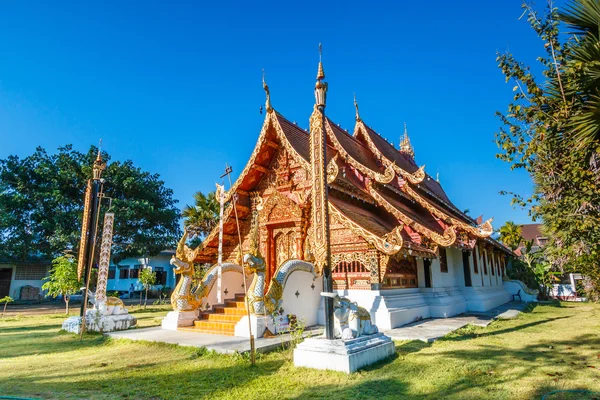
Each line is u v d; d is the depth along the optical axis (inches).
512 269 1129.4
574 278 1047.0
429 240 544.7
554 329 435.5
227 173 314.2
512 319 539.2
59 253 1179.9
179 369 266.7
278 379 235.8
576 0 298.8
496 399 197.3
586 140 280.2
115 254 1238.9
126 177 1274.6
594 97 280.2
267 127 549.6
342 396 202.8
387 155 761.0
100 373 258.5
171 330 428.5
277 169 572.4
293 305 424.8
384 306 436.5
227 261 589.6
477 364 265.7
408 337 366.9
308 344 264.4
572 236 309.0
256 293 379.6
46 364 289.1
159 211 1270.9
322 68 290.0
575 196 289.7
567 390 208.5
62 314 812.6
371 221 524.7
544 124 296.2
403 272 530.6
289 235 538.6
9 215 1175.0
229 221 575.5
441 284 605.6
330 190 511.2
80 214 1151.6
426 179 995.9
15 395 209.6
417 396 202.4
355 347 258.1
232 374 249.8
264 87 553.3
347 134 682.2
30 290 1363.2
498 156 311.1
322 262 266.8
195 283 472.1
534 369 253.1
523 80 304.7
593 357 288.0
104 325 451.8
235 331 378.9
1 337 442.0
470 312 634.2
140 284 1526.8
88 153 1250.0
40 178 1254.9
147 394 211.8
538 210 307.3
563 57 304.0
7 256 1210.0
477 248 753.0
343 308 278.5
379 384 221.1
